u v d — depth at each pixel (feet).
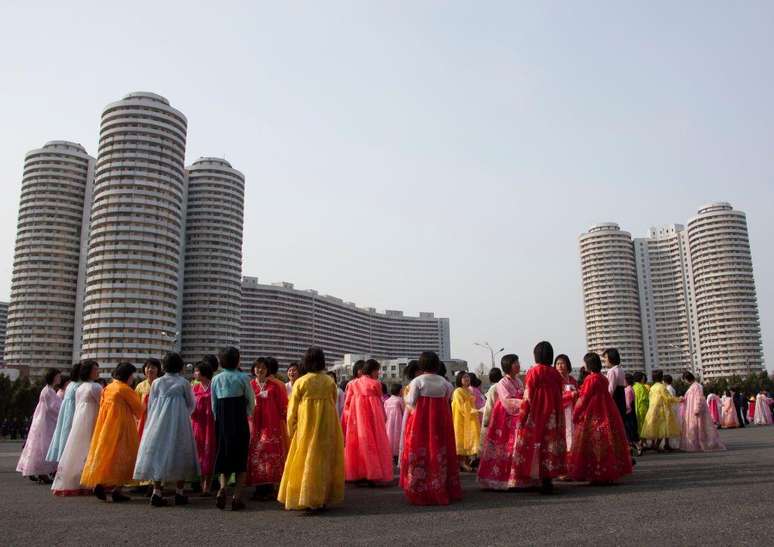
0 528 21.93
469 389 43.52
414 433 26.76
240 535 20.16
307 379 25.93
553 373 29.14
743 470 32.68
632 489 27.89
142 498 30.09
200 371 33.35
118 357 306.96
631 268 417.08
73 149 355.56
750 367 364.99
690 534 17.85
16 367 296.10
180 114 344.69
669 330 406.41
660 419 50.37
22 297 333.42
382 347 564.30
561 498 26.16
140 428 32.78
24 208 343.26
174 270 333.83
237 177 382.83
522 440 28.50
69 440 31.81
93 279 314.14
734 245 382.01
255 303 449.06
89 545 19.01
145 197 322.75
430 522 21.50
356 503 27.02
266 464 28.58
